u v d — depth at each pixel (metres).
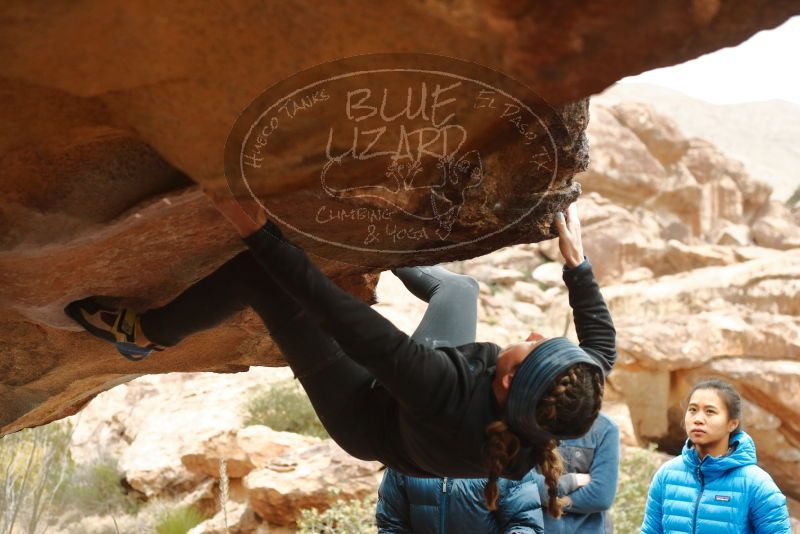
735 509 3.67
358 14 1.50
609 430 4.05
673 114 73.94
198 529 8.87
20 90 1.70
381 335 2.12
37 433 9.18
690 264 20.47
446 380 2.20
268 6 1.49
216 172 1.93
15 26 1.48
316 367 2.51
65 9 1.45
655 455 10.27
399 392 2.16
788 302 15.59
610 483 3.95
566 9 1.47
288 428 11.21
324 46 1.57
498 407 2.24
